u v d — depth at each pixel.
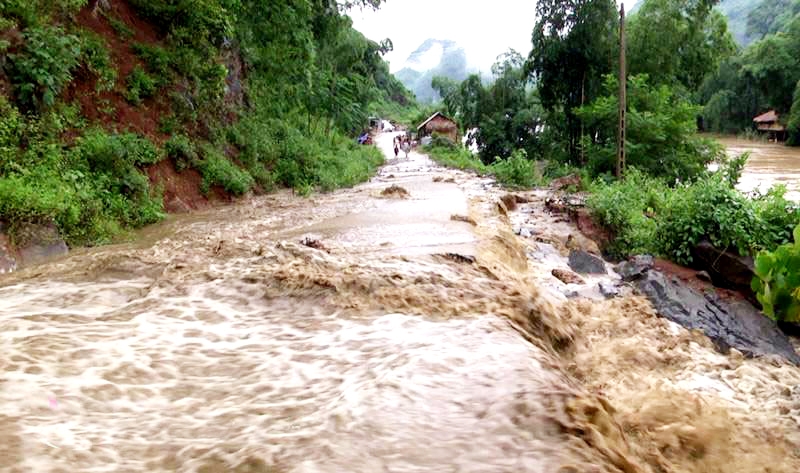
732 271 10.46
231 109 18.72
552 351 5.35
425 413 3.06
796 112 46.47
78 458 2.75
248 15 22.06
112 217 11.00
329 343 4.45
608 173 21.02
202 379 3.85
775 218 11.01
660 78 28.20
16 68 10.63
